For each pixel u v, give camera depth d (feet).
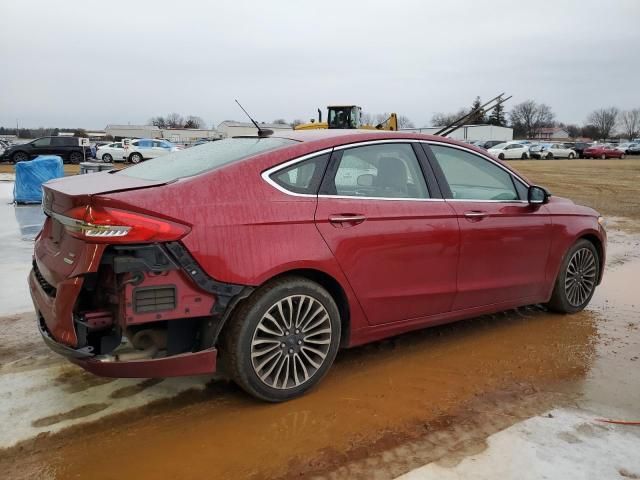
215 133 262.47
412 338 14.88
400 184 12.62
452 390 11.82
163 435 9.87
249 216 10.15
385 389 11.81
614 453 9.46
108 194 9.21
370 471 8.88
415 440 9.80
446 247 12.96
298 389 11.17
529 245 14.98
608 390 11.92
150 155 111.55
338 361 13.28
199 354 10.03
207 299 9.78
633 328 15.97
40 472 8.77
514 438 9.89
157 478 8.68
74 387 11.53
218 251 9.75
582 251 16.87
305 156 11.27
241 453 9.36
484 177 14.43
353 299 11.63
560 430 10.19
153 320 9.40
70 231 9.36
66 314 9.43
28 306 16.85
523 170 100.17
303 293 10.87
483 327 15.87
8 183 59.36
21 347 13.64
